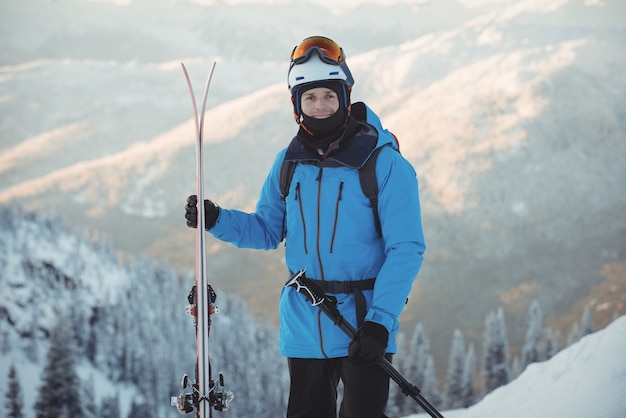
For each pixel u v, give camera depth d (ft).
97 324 252.42
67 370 140.46
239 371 205.26
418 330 169.17
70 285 278.46
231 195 512.63
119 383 234.99
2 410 144.25
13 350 270.87
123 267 291.58
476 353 305.73
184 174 514.27
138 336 247.29
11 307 270.87
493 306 337.93
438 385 291.79
